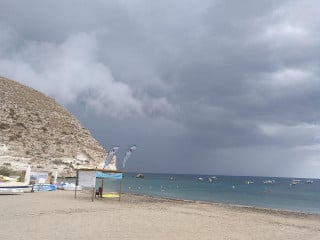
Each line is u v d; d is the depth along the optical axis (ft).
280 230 63.36
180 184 376.07
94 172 103.91
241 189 314.96
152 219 66.59
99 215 68.13
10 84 342.03
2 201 83.82
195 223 64.80
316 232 63.57
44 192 125.08
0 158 247.50
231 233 55.57
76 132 346.13
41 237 43.24
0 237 41.91
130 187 244.22
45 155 282.15
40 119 317.83
